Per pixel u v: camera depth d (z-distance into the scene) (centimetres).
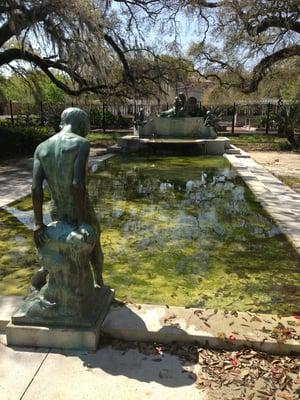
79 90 1891
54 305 299
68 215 300
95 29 1462
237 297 398
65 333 296
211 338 298
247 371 275
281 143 1981
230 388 260
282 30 1661
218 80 2273
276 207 720
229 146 1594
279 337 297
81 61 1500
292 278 444
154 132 1683
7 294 400
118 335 308
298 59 1923
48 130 2008
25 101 2691
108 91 1867
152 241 560
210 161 1344
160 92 2073
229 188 908
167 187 923
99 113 2978
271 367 279
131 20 1922
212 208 735
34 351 297
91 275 318
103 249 528
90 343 296
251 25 1636
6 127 1711
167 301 388
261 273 457
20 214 676
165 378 269
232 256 507
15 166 1214
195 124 1661
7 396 253
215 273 456
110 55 1767
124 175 1081
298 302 389
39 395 254
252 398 252
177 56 2091
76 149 281
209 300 391
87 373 274
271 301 390
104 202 780
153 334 304
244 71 2166
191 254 514
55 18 1391
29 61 1670
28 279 436
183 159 1393
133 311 332
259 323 316
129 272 457
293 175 1129
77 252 286
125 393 256
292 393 256
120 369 278
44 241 294
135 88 1977
